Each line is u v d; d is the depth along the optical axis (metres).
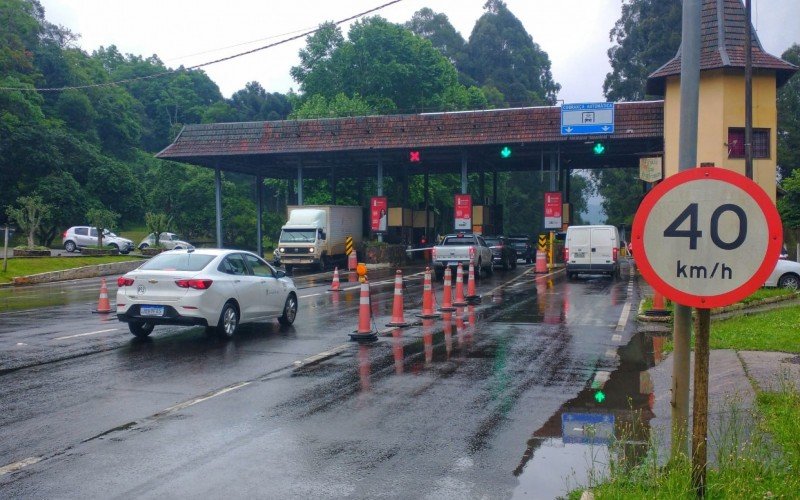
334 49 63.53
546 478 5.77
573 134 36.53
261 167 48.94
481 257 30.52
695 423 4.64
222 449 6.55
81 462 6.16
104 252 40.91
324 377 9.77
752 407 7.53
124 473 5.89
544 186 94.56
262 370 10.26
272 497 5.37
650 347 12.34
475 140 38.62
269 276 14.80
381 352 11.82
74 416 7.68
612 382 9.47
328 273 35.94
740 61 29.27
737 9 30.94
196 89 118.44
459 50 102.25
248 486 5.60
